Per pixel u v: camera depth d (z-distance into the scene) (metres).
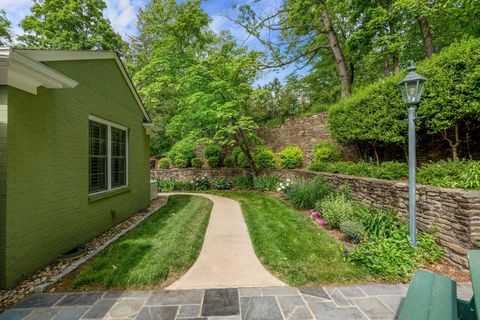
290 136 11.12
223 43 9.68
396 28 7.61
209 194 9.88
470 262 1.36
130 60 15.28
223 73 8.70
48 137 3.09
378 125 5.43
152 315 2.03
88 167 4.01
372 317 1.98
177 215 5.84
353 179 5.31
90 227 4.03
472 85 3.62
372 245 3.11
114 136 5.19
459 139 4.50
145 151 6.86
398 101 4.89
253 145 12.04
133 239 3.99
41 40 11.46
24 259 2.66
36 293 2.38
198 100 8.49
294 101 14.63
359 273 2.71
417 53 8.56
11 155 2.54
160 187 11.64
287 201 7.30
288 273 2.76
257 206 6.71
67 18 11.77
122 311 2.08
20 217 2.64
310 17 9.51
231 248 3.69
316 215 5.07
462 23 6.71
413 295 1.45
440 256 2.96
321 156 8.39
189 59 8.59
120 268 2.87
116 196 5.02
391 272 2.65
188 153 13.17
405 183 3.94
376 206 4.47
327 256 3.17
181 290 2.45
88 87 4.04
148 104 10.73
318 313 2.04
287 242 3.71
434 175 3.65
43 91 3.01
